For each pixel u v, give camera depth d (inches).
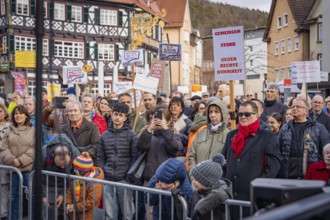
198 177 182.4
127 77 1765.5
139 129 342.0
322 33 1872.5
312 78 522.0
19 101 475.2
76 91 624.4
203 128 260.1
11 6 1616.6
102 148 261.6
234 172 213.9
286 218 66.3
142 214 206.5
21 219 232.7
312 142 249.1
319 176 229.3
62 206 220.4
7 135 283.6
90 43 1742.1
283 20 2223.2
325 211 71.6
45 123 301.7
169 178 199.6
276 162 210.4
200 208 179.3
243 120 214.5
